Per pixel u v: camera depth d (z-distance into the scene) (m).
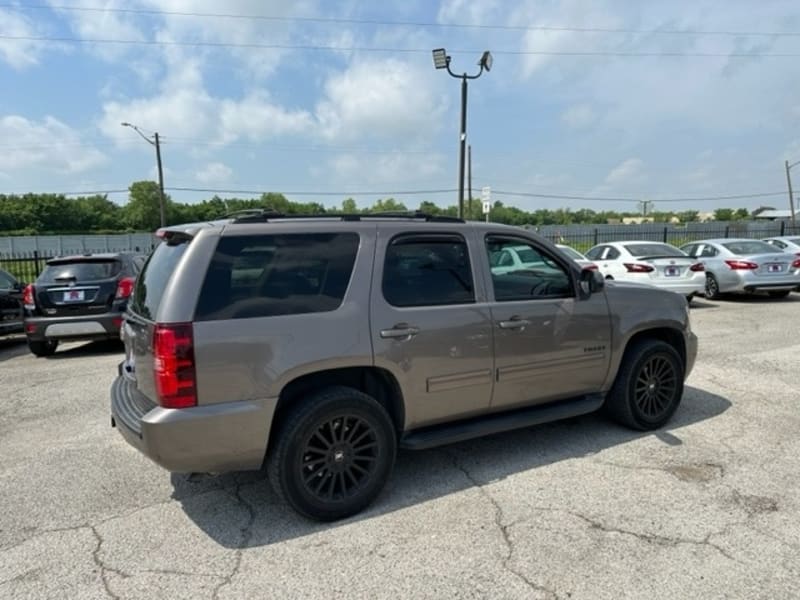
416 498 3.39
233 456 2.93
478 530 3.01
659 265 11.15
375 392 3.47
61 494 3.54
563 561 2.70
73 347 8.95
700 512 3.13
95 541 2.98
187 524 3.15
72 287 7.80
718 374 6.15
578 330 4.03
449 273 3.59
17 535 3.05
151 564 2.75
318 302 3.14
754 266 12.23
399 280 3.41
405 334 3.32
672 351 4.50
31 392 6.01
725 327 9.23
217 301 2.90
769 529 2.94
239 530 3.07
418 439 3.49
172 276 2.94
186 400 2.80
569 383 4.07
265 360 2.95
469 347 3.55
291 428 3.02
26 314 7.86
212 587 2.56
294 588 2.54
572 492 3.42
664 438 4.28
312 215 3.42
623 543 2.84
